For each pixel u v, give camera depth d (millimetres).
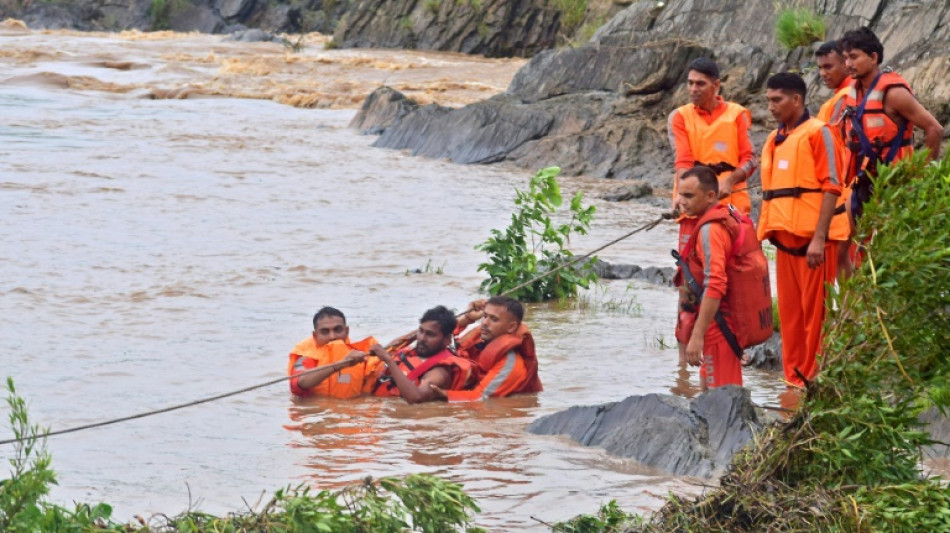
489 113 51281
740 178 18688
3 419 14625
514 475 12555
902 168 10734
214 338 19391
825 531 9930
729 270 15219
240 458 13203
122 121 61562
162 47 112438
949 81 39562
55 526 9570
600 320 21375
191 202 35781
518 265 22938
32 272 24812
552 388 16594
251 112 69875
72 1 142500
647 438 13156
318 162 47594
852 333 10633
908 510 9891
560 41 103375
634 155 45969
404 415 15188
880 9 47844
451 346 17516
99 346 18688
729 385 13445
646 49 51375
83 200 35438
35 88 79812
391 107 60812
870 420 10430
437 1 108125
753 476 10672
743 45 49781
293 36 133375
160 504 11594
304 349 16344
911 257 10227
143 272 25094
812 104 43812
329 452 13438
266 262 26547
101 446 13617
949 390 10328
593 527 10703
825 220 15648
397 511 10219
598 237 31406
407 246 29047
